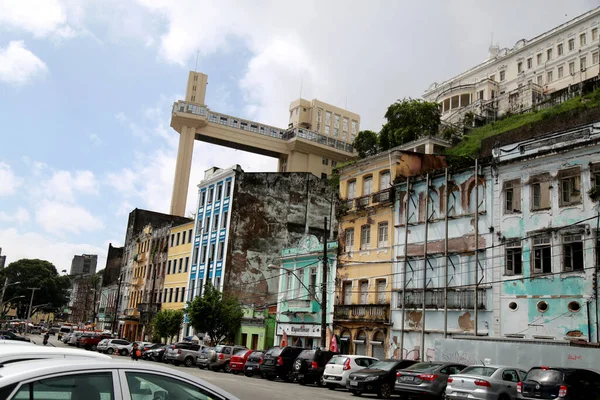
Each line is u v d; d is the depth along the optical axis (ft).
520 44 298.35
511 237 86.22
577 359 61.11
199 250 196.03
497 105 222.28
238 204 181.78
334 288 123.75
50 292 398.62
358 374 70.64
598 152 77.36
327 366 81.30
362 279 116.47
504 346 68.49
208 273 168.96
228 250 177.47
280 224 185.06
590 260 75.41
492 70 308.81
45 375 14.57
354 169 127.34
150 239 242.78
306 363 89.25
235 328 149.79
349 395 71.20
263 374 98.68
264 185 186.19
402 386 63.87
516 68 294.25
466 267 93.25
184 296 199.00
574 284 76.28
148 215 271.69
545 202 83.10
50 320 513.45
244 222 181.16
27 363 15.52
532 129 97.14
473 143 157.48
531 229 83.66
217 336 148.66
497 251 87.81
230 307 149.79
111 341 155.53
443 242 98.22
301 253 137.18
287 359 95.14
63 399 14.73
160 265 226.17
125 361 17.24
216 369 116.26
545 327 78.33
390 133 176.45
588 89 172.45
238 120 337.31
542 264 81.35
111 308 274.36
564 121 90.84
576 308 75.41
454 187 98.58
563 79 262.67
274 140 330.75
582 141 79.05
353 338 113.29
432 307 96.07
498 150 90.99
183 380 17.53
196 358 126.52
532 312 80.48
